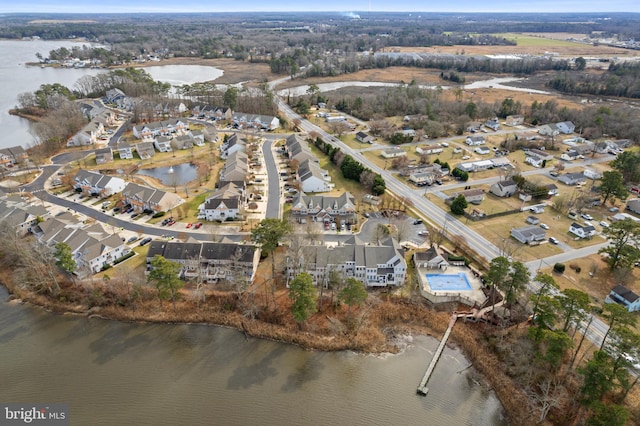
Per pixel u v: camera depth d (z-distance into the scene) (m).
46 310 99.88
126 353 88.25
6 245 111.12
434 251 112.31
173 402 77.19
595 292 101.69
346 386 81.56
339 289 99.44
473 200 148.50
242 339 92.56
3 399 77.50
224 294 102.00
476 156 195.12
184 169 178.00
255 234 107.19
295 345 91.12
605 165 184.50
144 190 141.38
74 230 116.75
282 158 189.38
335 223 131.75
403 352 89.75
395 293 103.75
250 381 82.06
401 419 75.00
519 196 154.75
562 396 75.00
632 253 106.25
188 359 87.06
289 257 104.31
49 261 105.31
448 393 80.25
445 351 89.62
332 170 176.62
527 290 98.75
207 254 108.31
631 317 74.38
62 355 87.44
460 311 98.81
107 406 76.25
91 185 150.50
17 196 144.62
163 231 127.19
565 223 135.62
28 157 179.38
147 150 189.12
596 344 85.94
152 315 97.56
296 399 78.44
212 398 78.12
